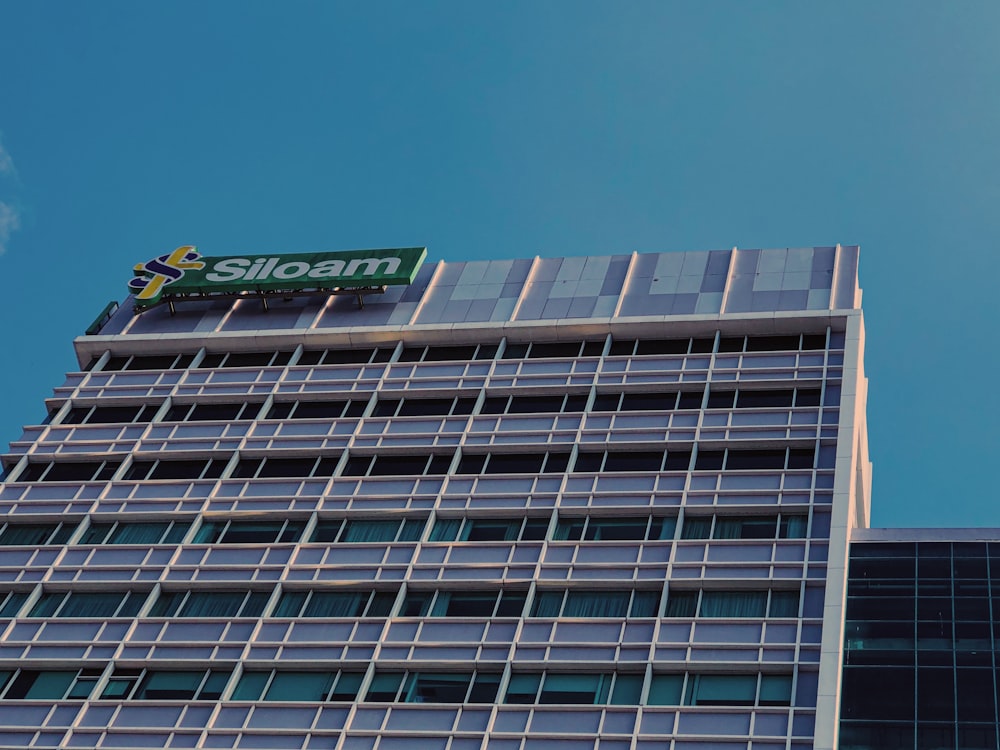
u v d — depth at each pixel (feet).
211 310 277.64
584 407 238.27
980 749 171.94
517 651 193.98
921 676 183.93
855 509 235.81
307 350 264.31
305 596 210.59
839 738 175.73
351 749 183.01
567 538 213.46
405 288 274.57
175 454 242.58
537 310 261.44
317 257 280.72
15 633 210.59
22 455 246.88
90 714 194.59
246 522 226.38
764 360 239.30
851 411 223.51
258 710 191.31
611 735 178.40
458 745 180.75
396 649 197.67
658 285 262.06
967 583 200.85
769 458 219.82
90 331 277.23
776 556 201.46
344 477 231.50
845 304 248.93
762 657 185.78
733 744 175.01
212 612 210.18
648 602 199.00
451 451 232.94
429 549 214.28
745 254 265.54
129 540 226.58
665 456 223.92
